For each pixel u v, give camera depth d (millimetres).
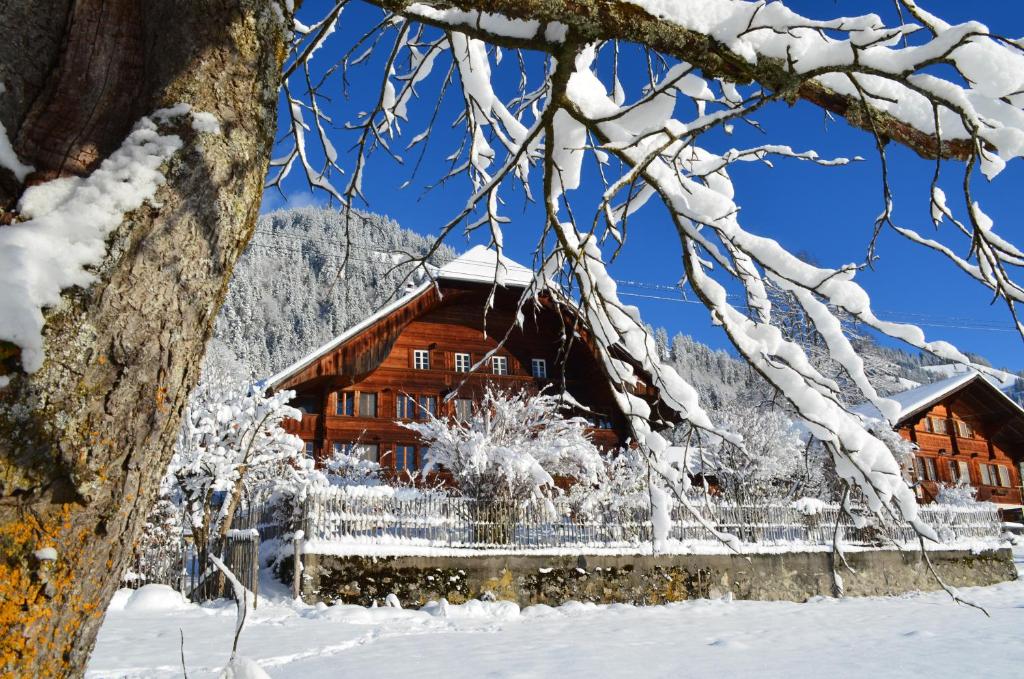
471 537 14984
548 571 15102
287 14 1746
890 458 3029
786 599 17266
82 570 1299
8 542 1220
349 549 13594
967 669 7035
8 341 1225
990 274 3145
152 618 11016
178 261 1417
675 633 10461
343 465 21156
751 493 20828
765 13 2498
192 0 1561
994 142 2648
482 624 11453
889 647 8773
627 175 2744
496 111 3865
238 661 1504
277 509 15578
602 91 3205
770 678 6566
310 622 10867
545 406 17125
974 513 22641
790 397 3023
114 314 1322
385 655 7848
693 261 3162
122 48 1556
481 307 26938
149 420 1371
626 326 3570
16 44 1454
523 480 15602
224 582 14039
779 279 3072
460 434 17125
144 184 1398
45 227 1310
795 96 3023
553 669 6957
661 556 16250
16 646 1205
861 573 18641
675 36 2498
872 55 2568
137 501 1383
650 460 3602
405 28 4105
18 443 1227
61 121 1468
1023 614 12805
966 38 2422
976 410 36844
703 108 3797
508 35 2709
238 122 1561
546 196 3398
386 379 25359
